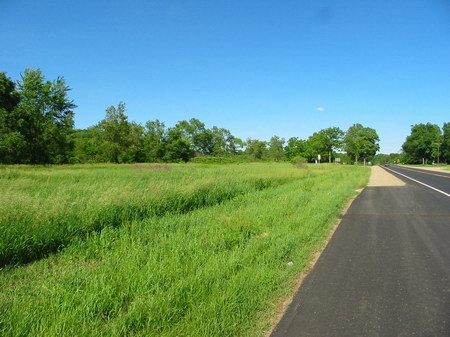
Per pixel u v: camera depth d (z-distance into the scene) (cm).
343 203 1496
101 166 4528
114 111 7988
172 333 393
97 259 678
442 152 13375
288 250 725
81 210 884
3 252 652
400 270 637
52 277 565
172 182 1562
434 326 429
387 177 3647
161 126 10250
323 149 9400
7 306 459
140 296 481
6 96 6253
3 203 831
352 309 479
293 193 1586
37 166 4334
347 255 735
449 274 614
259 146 11912
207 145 13275
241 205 1286
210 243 739
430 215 1227
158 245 712
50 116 6869
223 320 425
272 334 415
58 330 390
